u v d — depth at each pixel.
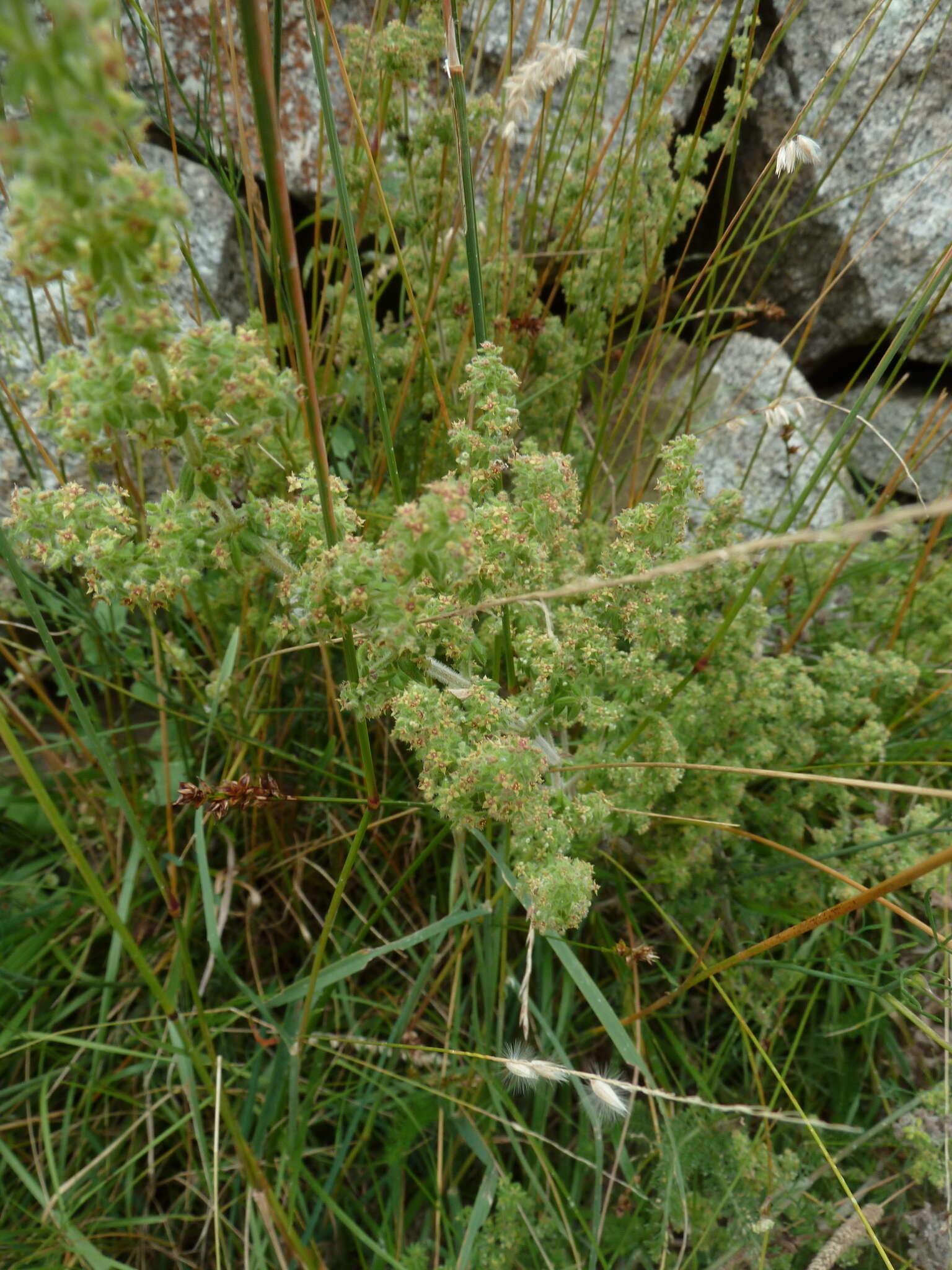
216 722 2.08
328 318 2.60
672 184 2.21
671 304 3.36
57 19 0.51
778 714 1.94
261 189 2.86
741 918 2.06
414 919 2.22
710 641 1.85
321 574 1.08
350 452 2.53
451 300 2.30
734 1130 1.75
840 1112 1.97
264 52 0.74
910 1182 1.80
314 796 2.28
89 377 0.88
